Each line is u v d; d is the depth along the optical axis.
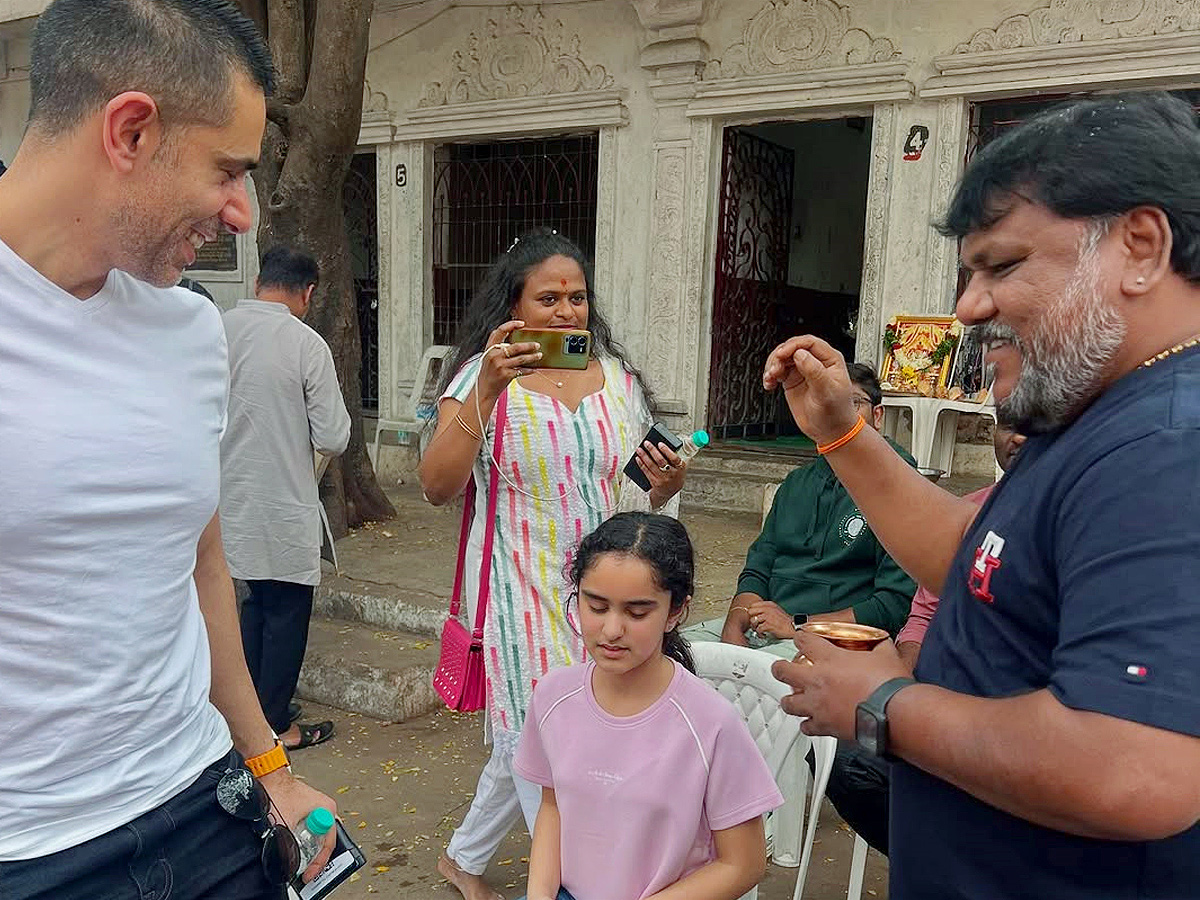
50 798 1.26
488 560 2.34
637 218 7.52
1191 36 5.40
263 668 3.71
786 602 2.98
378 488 6.40
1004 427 1.17
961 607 1.19
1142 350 1.03
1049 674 1.06
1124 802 0.88
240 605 3.89
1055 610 1.06
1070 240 1.01
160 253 1.22
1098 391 1.06
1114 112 1.03
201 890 1.45
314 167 5.50
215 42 1.17
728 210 7.69
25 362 1.17
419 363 8.77
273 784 1.70
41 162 1.16
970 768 1.02
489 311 2.43
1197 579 0.89
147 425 1.29
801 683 1.25
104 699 1.29
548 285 2.35
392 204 8.76
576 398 2.38
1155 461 0.93
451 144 8.62
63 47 1.13
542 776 1.91
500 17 7.91
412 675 4.12
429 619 4.50
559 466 2.28
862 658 1.23
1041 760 0.93
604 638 1.71
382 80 8.61
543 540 2.29
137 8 1.12
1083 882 1.04
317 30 5.32
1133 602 0.91
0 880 1.23
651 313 7.52
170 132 1.15
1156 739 0.87
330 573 5.03
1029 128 1.07
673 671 1.82
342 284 5.90
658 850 1.73
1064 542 1.01
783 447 7.88
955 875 1.16
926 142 6.32
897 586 2.76
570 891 1.81
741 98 6.86
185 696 1.44
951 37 6.18
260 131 1.26
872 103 6.48
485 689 2.40
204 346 1.42
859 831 2.31
